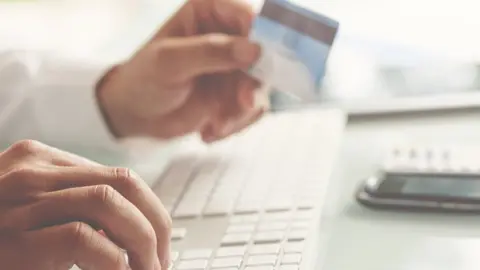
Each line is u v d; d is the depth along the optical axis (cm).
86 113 86
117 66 88
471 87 89
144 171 78
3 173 50
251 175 69
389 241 55
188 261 52
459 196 59
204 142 83
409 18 117
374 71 99
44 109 88
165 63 78
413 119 85
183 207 62
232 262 50
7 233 45
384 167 66
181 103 82
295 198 61
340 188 67
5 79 90
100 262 43
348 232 58
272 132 83
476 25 110
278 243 52
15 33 133
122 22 138
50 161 52
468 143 73
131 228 45
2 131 89
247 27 78
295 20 67
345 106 90
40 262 44
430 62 99
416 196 60
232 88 81
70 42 125
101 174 48
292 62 67
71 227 44
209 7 81
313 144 76
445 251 53
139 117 85
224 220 59
